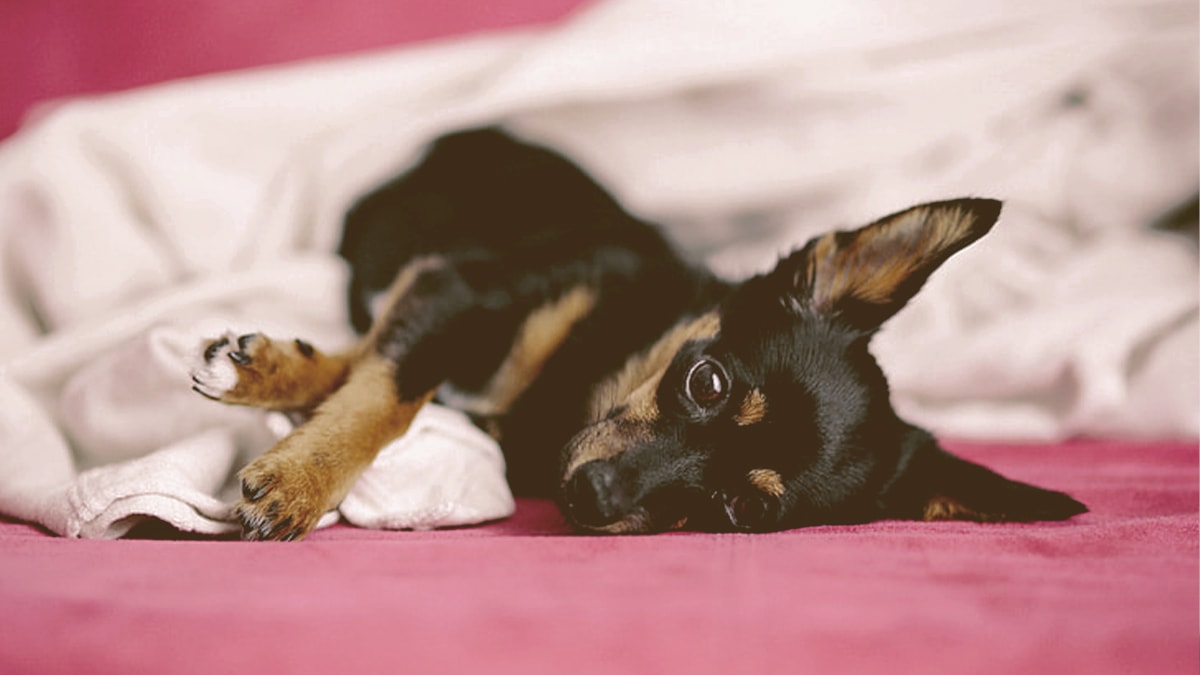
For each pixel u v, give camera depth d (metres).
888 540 0.49
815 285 0.60
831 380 0.58
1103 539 0.50
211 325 0.59
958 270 0.77
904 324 0.76
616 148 0.80
